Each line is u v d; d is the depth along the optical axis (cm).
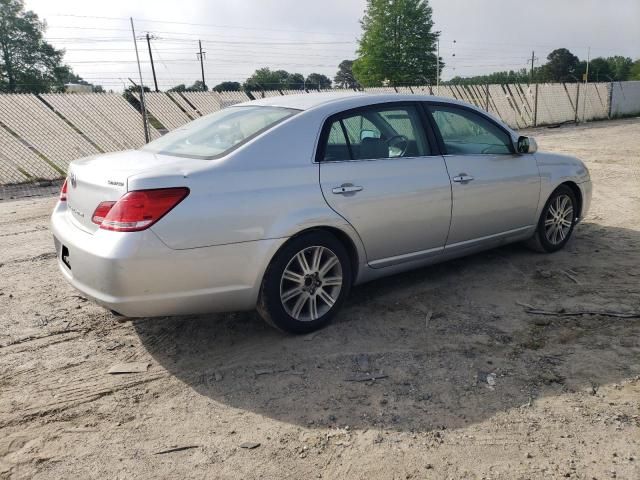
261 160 344
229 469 247
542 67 8162
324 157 369
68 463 254
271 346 361
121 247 298
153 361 348
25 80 4375
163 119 1431
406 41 4134
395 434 268
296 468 247
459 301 427
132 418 288
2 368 341
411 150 418
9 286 483
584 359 333
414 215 407
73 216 355
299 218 346
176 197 307
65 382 324
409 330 379
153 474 245
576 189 549
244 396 306
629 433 263
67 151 1233
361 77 4312
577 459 246
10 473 248
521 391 302
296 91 1711
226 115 417
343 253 377
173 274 310
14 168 1145
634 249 550
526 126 2461
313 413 288
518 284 460
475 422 276
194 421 285
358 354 347
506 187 470
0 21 4391
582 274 480
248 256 330
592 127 2328
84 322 406
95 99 1291
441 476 239
